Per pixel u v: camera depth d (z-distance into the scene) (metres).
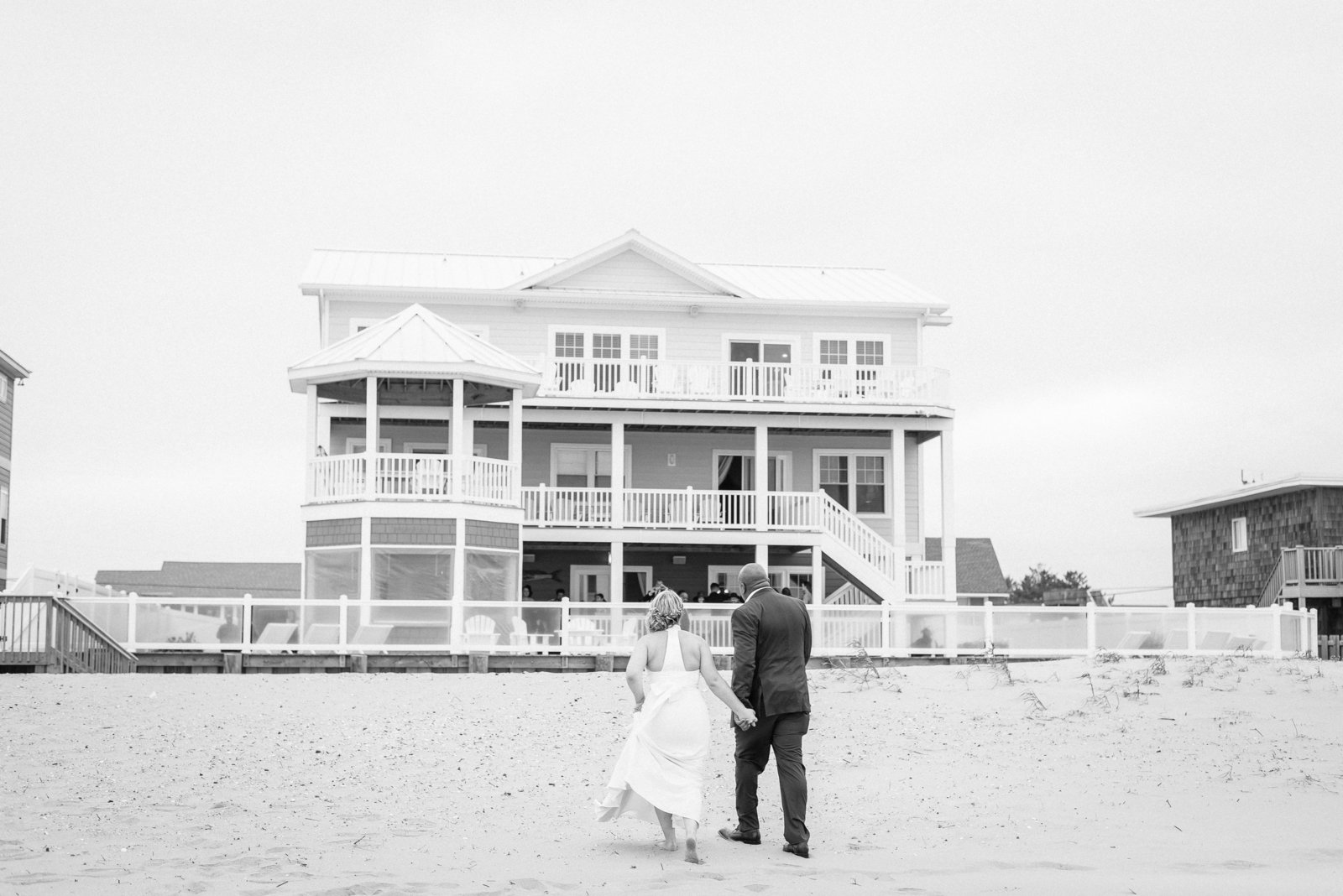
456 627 25.02
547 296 35.09
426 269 37.34
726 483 36.38
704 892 8.23
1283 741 14.57
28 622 22.52
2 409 36.94
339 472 28.45
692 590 35.59
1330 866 9.33
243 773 12.73
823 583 36.44
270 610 24.70
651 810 10.02
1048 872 9.02
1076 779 12.77
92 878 8.36
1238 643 26.33
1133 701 17.06
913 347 36.88
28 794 11.55
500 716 16.64
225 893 7.95
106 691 18.50
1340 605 36.31
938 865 9.20
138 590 58.25
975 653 26.50
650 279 36.00
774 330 36.41
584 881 8.52
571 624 25.56
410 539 27.78
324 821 10.59
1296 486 36.34
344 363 28.22
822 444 36.50
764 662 9.62
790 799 9.51
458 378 28.34
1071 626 26.66
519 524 29.39
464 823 10.63
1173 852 9.79
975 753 14.12
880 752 14.27
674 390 33.53
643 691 9.29
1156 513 44.12
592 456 35.69
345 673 23.80
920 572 33.50
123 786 11.99
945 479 33.97
